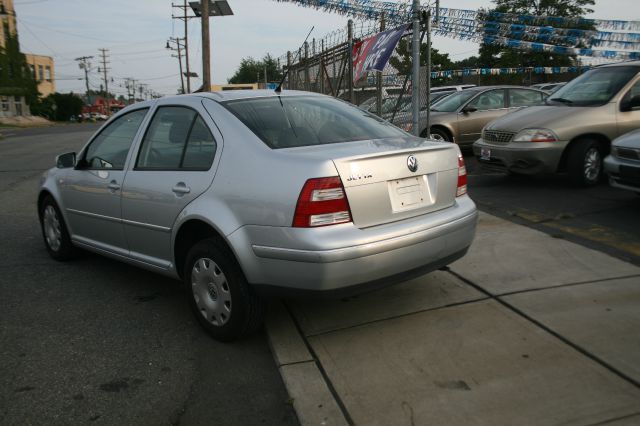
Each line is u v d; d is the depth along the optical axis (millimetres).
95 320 4027
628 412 2607
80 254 5527
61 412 2867
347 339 3498
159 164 4031
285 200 3074
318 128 3760
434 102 12008
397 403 2793
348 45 11273
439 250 3473
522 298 3924
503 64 35750
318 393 2924
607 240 5059
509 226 5730
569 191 7277
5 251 5922
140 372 3262
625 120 7293
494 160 7844
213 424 2748
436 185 3553
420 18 8531
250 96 4020
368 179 3164
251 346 3561
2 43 62344
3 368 3330
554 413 2635
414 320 3701
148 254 4215
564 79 30141
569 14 36750
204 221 3467
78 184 4863
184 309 4207
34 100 68875
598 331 3377
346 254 3008
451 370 3061
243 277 3395
